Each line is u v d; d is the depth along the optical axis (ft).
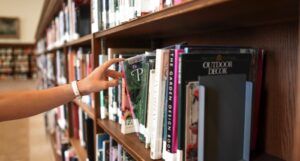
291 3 1.74
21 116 3.50
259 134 2.93
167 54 2.43
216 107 2.23
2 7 32.17
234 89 2.33
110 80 3.64
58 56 9.04
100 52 4.33
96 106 4.39
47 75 13.85
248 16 2.27
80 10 5.77
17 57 33.01
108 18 3.80
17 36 33.17
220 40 3.51
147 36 4.26
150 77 2.81
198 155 2.20
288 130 2.64
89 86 3.59
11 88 27.76
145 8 2.84
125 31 3.45
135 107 3.28
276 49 2.73
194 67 2.21
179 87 2.23
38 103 3.52
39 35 21.18
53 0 7.39
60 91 3.62
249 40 3.05
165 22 2.63
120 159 3.76
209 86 2.19
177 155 2.35
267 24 2.79
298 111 1.58
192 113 2.24
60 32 8.37
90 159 5.12
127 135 3.45
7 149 10.94
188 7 2.02
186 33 3.91
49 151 10.73
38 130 13.67
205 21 2.58
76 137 7.26
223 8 1.90
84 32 5.76
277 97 2.74
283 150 2.69
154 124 2.63
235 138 2.37
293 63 2.56
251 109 2.42
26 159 9.96
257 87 2.74
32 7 33.32
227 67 2.36
